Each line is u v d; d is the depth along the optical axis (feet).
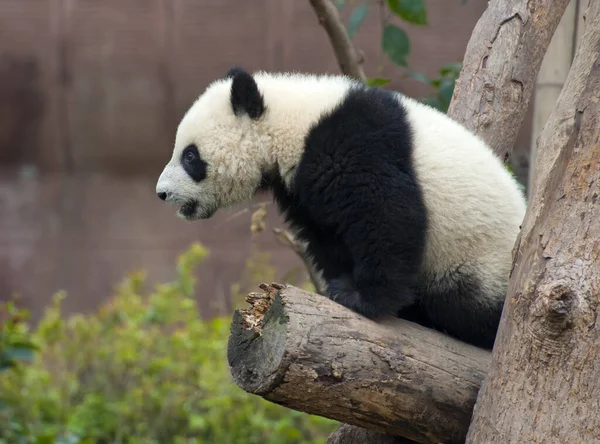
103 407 37.65
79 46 66.08
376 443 19.52
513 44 23.63
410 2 28.96
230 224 64.18
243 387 16.55
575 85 16.26
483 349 19.25
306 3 63.98
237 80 21.86
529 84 23.75
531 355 15.29
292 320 16.10
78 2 65.62
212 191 23.35
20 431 33.78
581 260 15.07
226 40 65.16
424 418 17.33
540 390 15.20
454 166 20.17
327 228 21.42
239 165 22.61
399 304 19.22
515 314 15.70
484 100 23.43
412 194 19.54
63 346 42.88
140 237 65.16
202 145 22.89
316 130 20.58
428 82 31.30
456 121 23.32
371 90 21.12
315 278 27.91
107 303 51.62
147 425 37.68
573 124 15.88
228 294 60.70
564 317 14.61
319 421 36.58
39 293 63.05
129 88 66.39
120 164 67.72
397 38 30.12
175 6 65.21
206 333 41.88
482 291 20.58
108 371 40.52
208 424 37.45
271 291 16.85
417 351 17.38
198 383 38.73
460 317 20.97
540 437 15.12
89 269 63.93
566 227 15.40
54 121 66.85
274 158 22.02
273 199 23.54
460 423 17.46
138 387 39.50
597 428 14.82
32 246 64.80
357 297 19.26
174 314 41.65
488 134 23.24
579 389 14.88
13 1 65.51
